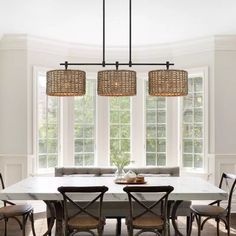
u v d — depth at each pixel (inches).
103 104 244.8
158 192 129.3
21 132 215.8
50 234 165.9
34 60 221.1
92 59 243.3
